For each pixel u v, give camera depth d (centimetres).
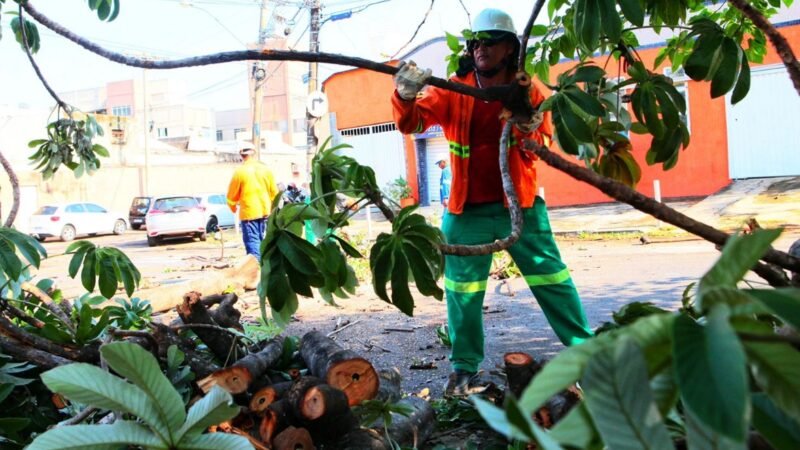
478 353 377
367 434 275
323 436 271
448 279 375
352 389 283
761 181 1741
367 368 286
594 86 286
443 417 343
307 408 258
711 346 58
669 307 607
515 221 230
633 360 59
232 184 1007
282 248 239
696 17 270
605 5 209
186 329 349
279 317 259
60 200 3294
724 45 219
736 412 53
